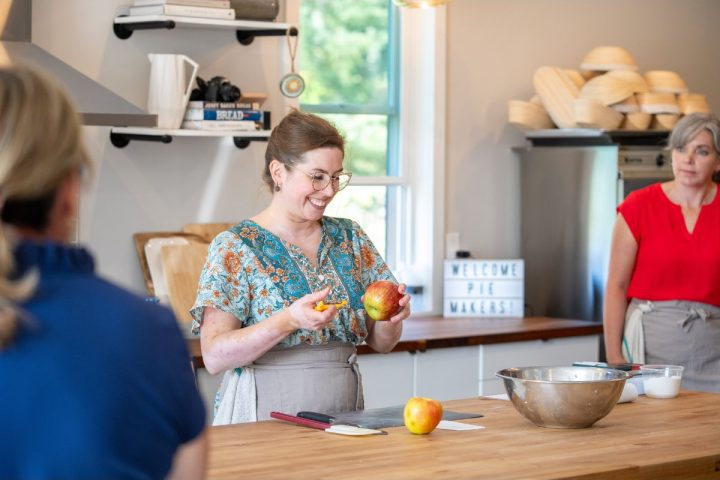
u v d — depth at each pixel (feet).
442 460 7.07
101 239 13.42
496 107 17.25
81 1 13.14
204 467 4.95
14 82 4.37
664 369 9.87
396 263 16.90
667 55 19.20
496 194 17.31
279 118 14.74
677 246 12.01
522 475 6.65
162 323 4.67
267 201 14.65
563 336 15.08
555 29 17.80
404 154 16.81
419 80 16.81
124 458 4.41
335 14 16.31
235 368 8.96
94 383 4.36
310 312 8.08
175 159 13.94
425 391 13.85
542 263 16.70
